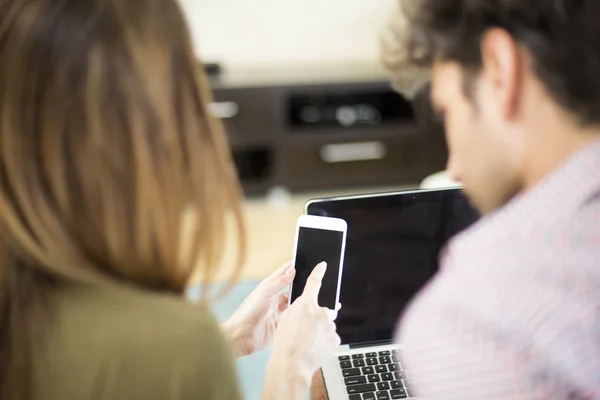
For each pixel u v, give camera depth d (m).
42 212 0.47
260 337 0.88
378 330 0.94
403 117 3.61
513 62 0.40
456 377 0.39
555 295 0.38
